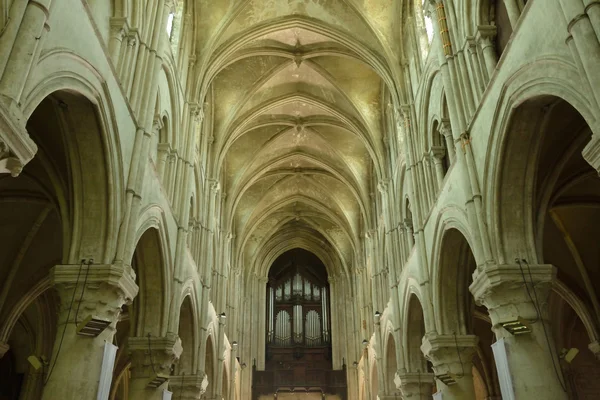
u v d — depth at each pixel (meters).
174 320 17.20
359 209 38.75
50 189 15.72
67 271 11.48
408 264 22.28
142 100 14.23
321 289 48.69
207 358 27.34
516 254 12.38
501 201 12.64
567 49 9.52
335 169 35.06
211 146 27.61
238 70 27.42
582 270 19.50
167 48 17.78
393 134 26.05
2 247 18.66
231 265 37.50
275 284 49.06
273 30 24.61
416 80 21.19
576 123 13.57
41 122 13.30
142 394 15.99
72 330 11.20
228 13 22.91
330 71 27.78
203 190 25.39
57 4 9.21
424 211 19.53
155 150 17.27
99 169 11.86
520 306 11.98
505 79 12.02
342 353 44.06
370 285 35.91
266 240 44.69
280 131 33.03
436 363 17.33
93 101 10.93
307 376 43.50
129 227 12.56
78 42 10.24
